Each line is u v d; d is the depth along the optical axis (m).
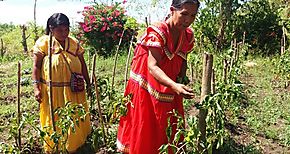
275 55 12.58
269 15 13.35
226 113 6.73
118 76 9.85
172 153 4.07
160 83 3.67
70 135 5.01
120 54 12.95
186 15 3.56
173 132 4.04
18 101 5.03
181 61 3.99
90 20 13.30
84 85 5.17
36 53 4.94
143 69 3.97
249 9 13.62
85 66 5.32
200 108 3.88
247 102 7.83
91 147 5.23
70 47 5.05
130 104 4.17
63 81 4.96
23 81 9.52
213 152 5.10
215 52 12.23
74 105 4.65
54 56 4.96
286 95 8.56
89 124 5.32
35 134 5.80
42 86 4.98
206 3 12.96
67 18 4.94
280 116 7.19
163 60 3.83
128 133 4.24
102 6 13.68
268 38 13.30
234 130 6.25
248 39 13.35
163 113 3.93
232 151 5.26
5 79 10.05
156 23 3.76
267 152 5.66
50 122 4.98
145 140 4.04
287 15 13.36
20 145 5.12
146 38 3.77
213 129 4.33
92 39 13.49
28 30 20.88
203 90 3.89
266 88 9.16
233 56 9.05
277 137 6.15
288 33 12.77
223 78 7.11
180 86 3.50
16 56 15.50
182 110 4.14
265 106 7.64
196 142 3.93
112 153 5.11
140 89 3.99
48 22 4.94
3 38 21.33
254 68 11.20
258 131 6.36
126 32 13.42
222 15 12.89
